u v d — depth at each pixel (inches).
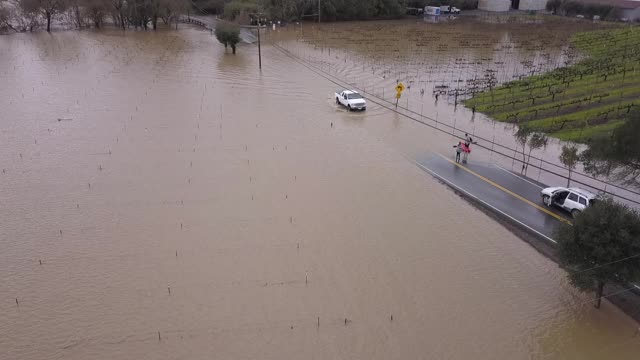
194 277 799.7
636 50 2652.6
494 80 2225.6
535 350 668.1
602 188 1133.7
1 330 683.4
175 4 3567.9
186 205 1028.5
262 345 664.4
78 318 707.4
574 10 4542.3
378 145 1408.7
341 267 835.4
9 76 2082.9
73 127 1470.2
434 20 4416.8
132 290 766.5
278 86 2064.5
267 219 980.6
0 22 3282.5
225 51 2847.0
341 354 653.3
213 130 1477.6
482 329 703.7
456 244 910.4
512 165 1278.3
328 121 1614.2
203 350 653.3
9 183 1107.3
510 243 914.1
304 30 3747.5
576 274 703.1
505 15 4756.4
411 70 2459.4
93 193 1070.4
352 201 1066.1
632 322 713.6
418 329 701.9
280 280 797.2
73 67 2293.3
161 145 1346.0
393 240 919.7
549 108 1726.1
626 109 1652.3
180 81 2085.4
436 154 1350.9
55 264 827.4
